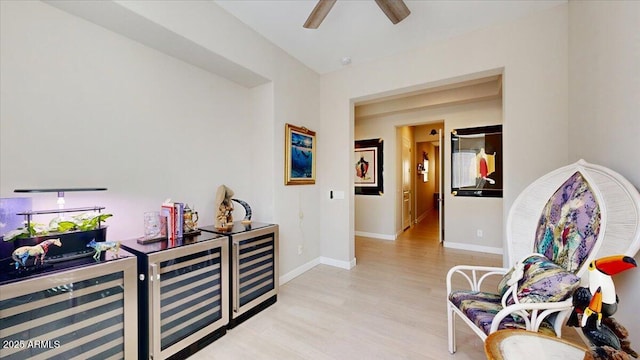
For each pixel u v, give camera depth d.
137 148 1.95
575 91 2.01
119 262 1.37
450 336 1.71
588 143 1.81
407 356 1.69
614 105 1.52
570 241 1.43
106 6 1.55
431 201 8.83
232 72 2.51
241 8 2.19
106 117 1.78
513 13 2.26
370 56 3.03
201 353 1.73
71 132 1.62
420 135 6.52
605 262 0.94
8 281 1.07
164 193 2.13
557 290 1.24
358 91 3.24
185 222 2.00
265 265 2.33
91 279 1.28
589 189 1.45
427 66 2.77
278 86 2.82
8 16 1.40
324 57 3.06
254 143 2.92
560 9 2.16
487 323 1.34
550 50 2.20
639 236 1.17
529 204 1.81
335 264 3.46
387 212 5.12
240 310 2.06
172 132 2.19
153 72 2.05
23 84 1.44
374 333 1.94
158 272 1.53
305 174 3.26
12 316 1.08
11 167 1.41
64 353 1.21
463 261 3.63
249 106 2.93
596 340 0.93
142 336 1.51
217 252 1.90
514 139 2.33
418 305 2.37
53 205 1.56
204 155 2.45
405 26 2.44
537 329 1.23
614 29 1.52
